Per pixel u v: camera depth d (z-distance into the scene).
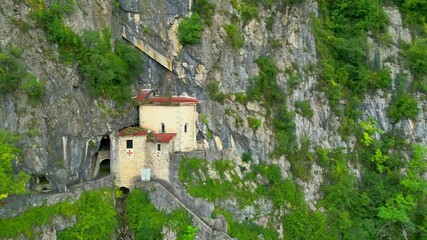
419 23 80.56
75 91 52.38
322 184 66.62
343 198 65.75
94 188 52.34
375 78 73.56
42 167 49.16
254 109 63.72
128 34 60.88
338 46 71.81
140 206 54.19
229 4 63.25
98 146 55.28
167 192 54.78
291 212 62.03
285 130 64.56
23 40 49.25
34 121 48.72
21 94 48.16
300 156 65.50
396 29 78.19
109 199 53.56
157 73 61.91
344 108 71.44
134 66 58.75
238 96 62.97
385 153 72.38
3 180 44.06
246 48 63.81
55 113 50.41
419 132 75.38
